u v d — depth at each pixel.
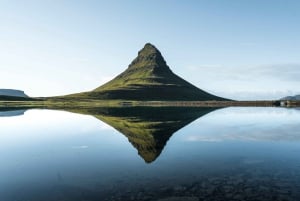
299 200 16.05
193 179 20.12
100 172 22.58
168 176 21.00
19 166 25.22
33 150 33.16
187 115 86.00
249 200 16.19
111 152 30.62
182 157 27.34
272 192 17.28
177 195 17.09
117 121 66.62
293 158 26.25
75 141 39.34
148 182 19.64
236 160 25.78
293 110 116.06
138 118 74.31
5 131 52.47
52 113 104.62
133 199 16.62
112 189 18.38
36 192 18.28
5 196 17.70
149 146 33.69
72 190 18.42
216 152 29.62
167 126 53.91
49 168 24.34
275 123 58.88
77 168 24.06
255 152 29.36
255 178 20.09
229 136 41.06
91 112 109.38
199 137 40.22
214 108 142.75
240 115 84.88
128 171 22.64
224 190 17.77
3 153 31.50
